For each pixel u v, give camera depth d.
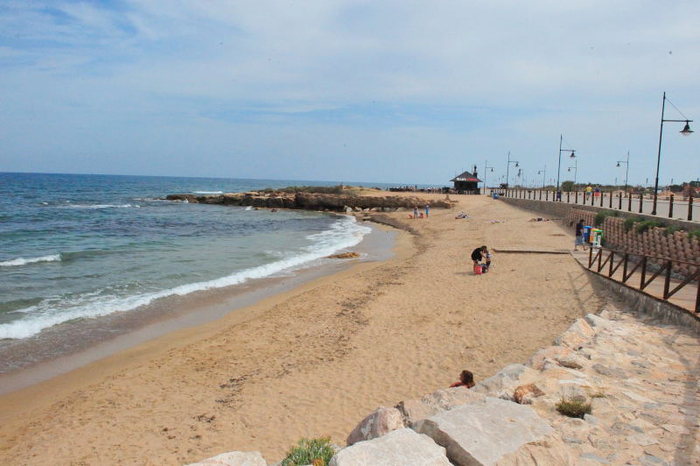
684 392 6.03
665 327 9.53
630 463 4.24
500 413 4.54
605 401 5.61
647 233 17.55
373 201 64.12
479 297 14.79
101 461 6.88
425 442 3.83
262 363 10.36
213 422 7.89
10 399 8.88
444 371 9.44
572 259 19.61
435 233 34.81
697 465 4.20
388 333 11.91
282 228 41.31
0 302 14.72
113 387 9.31
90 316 13.77
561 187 73.44
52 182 148.75
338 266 22.52
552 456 4.01
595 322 9.73
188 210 60.91
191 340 12.02
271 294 16.80
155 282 18.11
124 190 114.75
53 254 23.77
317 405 8.34
